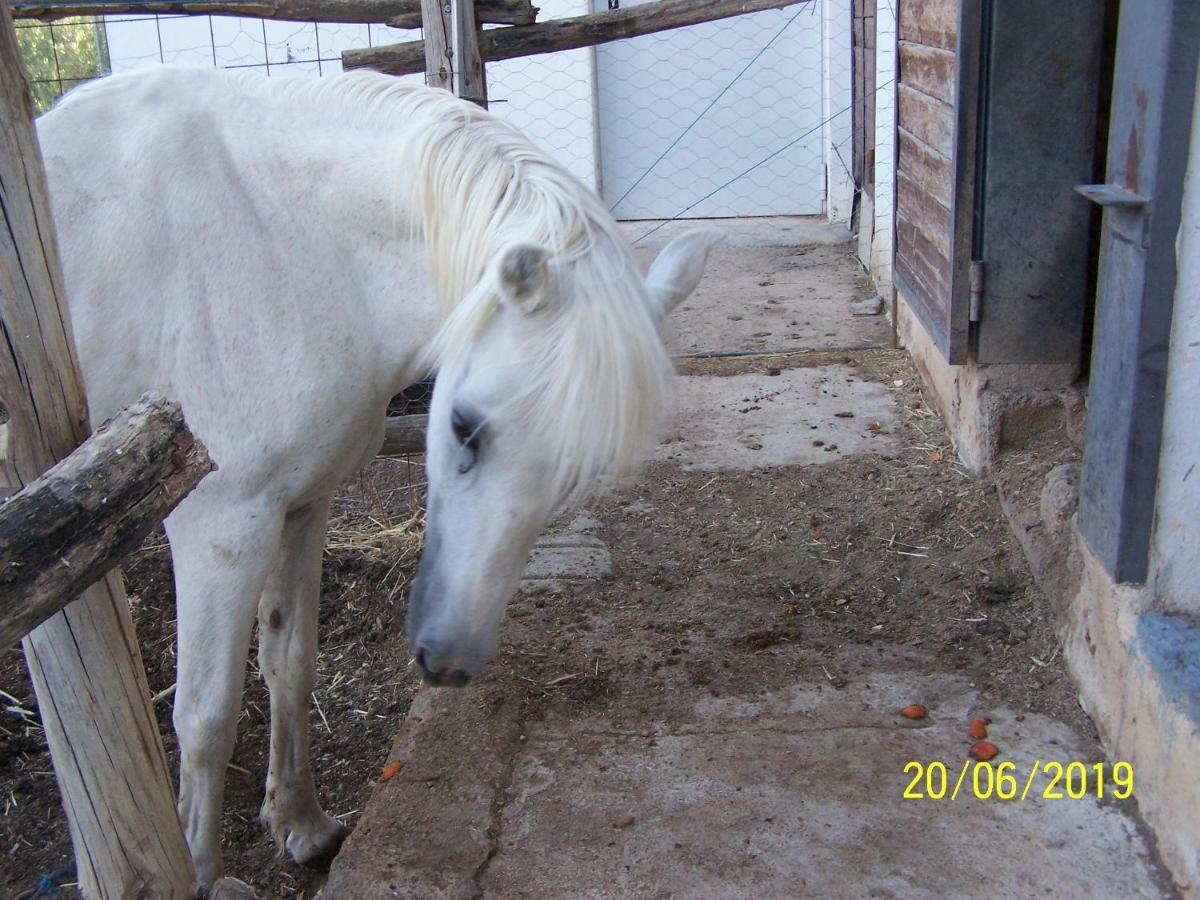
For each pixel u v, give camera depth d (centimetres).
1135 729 221
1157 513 222
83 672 160
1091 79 318
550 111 800
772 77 803
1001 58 317
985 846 212
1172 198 201
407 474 420
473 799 232
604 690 272
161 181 192
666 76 808
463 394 163
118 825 168
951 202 335
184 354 194
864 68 659
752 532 354
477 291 166
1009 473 340
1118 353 224
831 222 798
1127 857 208
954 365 365
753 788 232
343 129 203
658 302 173
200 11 391
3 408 159
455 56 366
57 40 776
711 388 480
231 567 199
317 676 311
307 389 197
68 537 128
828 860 210
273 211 198
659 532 358
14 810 266
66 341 151
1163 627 220
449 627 170
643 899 203
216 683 202
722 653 287
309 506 224
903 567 324
